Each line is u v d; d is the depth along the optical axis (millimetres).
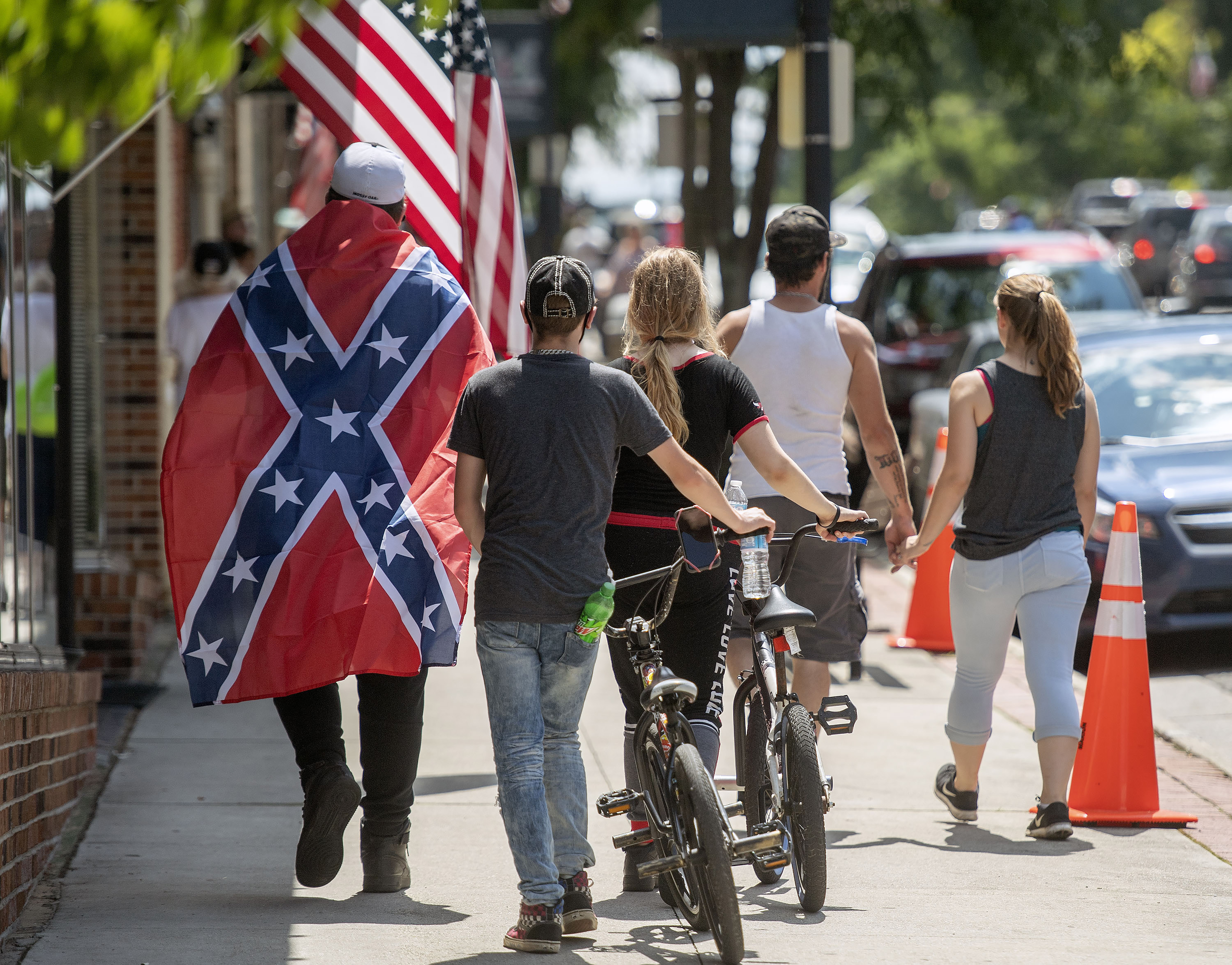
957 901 19562
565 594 17078
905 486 23891
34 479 32188
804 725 18734
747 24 33844
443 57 26734
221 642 18609
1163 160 183500
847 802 24750
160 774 25906
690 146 63375
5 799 17812
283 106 75438
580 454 17141
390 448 19125
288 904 19266
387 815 19844
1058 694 22609
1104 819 23453
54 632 31266
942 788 23781
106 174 40094
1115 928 18453
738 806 19422
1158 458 36250
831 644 23422
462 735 28969
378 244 19875
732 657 22797
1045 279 22812
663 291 19375
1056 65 67438
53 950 17109
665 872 18438
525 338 27453
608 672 34594
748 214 65438
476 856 21641
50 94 9680
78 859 21203
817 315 23094
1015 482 22719
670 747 17750
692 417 19281
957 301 62906
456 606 18609
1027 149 186625
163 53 9781
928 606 36969
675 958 17172
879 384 23312
